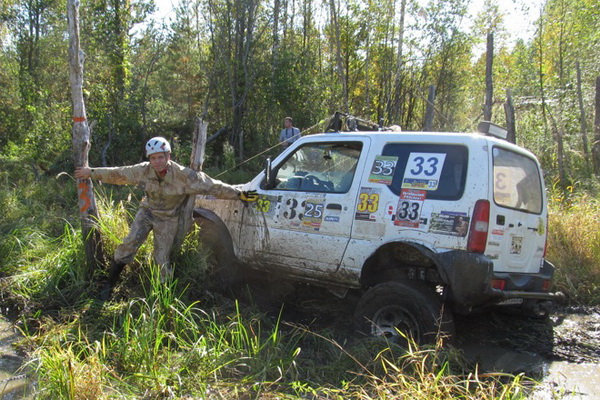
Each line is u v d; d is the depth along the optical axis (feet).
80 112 15.85
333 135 15.66
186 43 63.36
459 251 12.46
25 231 19.93
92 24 52.11
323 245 14.78
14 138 53.93
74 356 11.03
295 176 16.20
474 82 82.94
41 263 17.10
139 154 51.21
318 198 15.15
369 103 67.97
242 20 56.18
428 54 71.72
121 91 51.03
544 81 56.59
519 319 17.01
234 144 56.34
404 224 13.34
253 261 16.65
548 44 57.31
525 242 14.29
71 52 15.46
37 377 10.87
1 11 69.62
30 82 54.80
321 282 15.30
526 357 14.01
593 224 21.90
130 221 20.38
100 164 47.73
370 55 69.56
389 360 11.76
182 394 10.46
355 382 11.27
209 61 60.54
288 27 65.05
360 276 14.11
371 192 14.10
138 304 13.88
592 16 53.98
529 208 14.67
